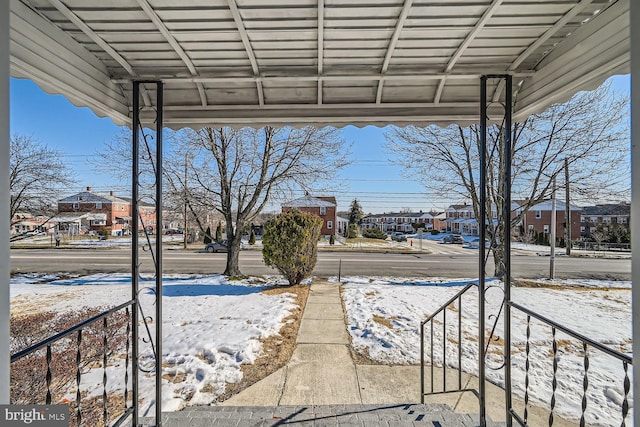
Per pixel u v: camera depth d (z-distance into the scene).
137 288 2.12
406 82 2.44
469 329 5.17
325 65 2.13
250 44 1.88
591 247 19.31
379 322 5.41
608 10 1.59
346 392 3.21
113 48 1.93
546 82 2.08
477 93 2.52
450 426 2.21
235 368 3.72
